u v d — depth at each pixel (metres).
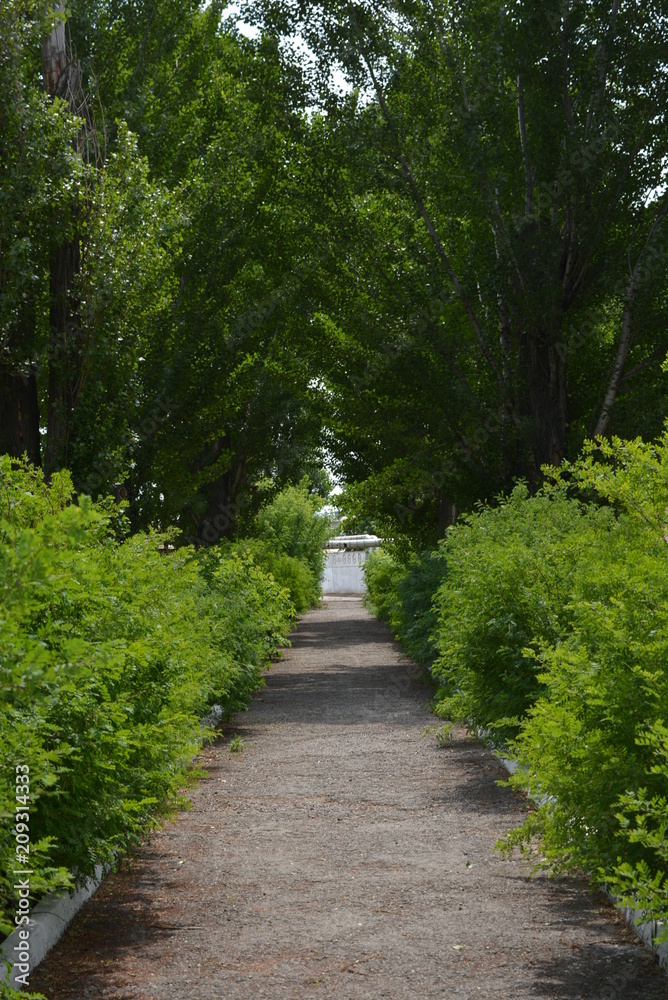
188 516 26.52
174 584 8.13
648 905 4.09
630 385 18.28
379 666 20.86
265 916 5.39
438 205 19.33
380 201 20.30
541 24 17.02
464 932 5.07
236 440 25.36
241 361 20.95
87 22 19.38
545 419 17.67
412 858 6.51
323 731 12.32
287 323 20.69
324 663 21.77
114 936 5.13
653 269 16.81
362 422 20.59
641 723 4.61
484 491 18.55
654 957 4.67
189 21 21.45
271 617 14.45
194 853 6.77
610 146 17.12
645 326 17.30
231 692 13.29
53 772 4.34
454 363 18.83
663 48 16.83
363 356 19.92
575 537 8.32
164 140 20.91
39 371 14.71
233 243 20.11
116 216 14.71
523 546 8.85
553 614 8.21
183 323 19.73
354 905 5.54
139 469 18.98
